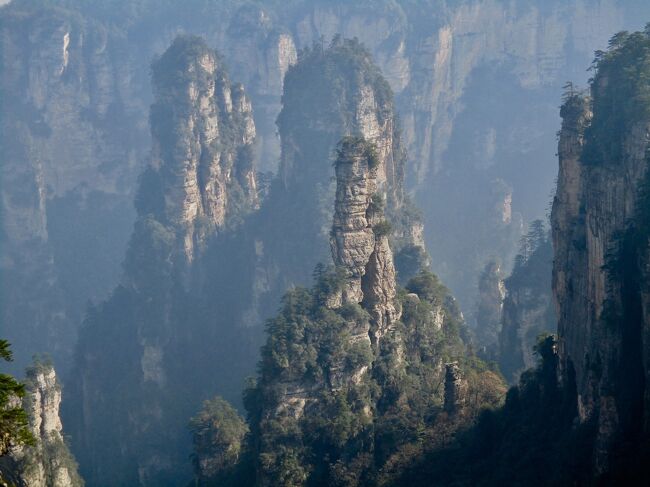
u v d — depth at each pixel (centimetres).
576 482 18912
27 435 12212
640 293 18475
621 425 18400
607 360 19112
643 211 18425
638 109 19712
